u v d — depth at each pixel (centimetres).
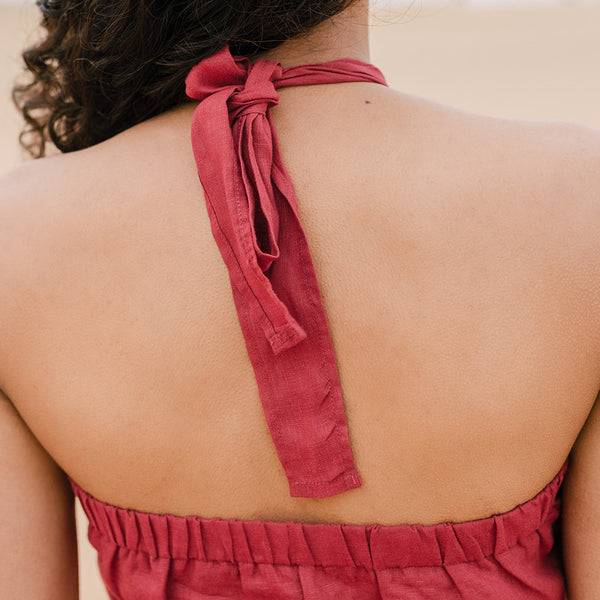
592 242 73
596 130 78
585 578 83
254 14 78
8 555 84
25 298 78
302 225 75
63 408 79
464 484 76
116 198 78
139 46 83
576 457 83
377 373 74
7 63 882
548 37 1298
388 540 78
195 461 78
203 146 76
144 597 83
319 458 75
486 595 78
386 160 76
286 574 80
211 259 76
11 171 84
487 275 73
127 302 76
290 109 80
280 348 71
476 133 77
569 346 73
